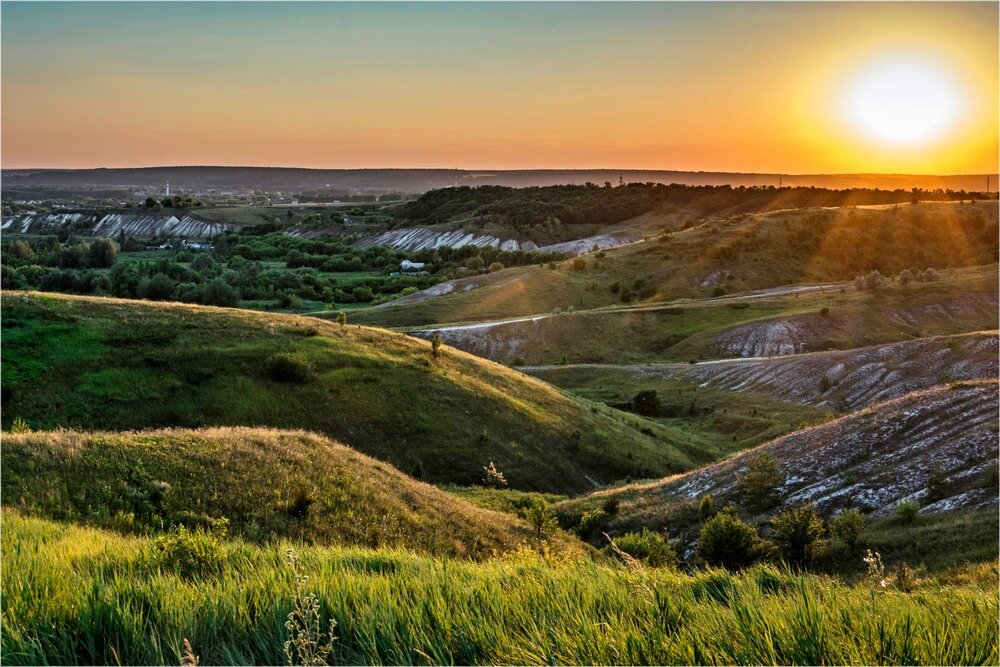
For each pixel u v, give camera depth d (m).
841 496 37.41
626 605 5.21
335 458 31.14
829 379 98.75
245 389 52.28
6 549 7.99
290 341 60.91
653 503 43.69
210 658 4.68
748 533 27.20
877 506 35.44
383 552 10.94
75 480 22.61
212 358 54.62
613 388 110.06
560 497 50.28
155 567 8.02
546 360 135.38
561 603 5.24
